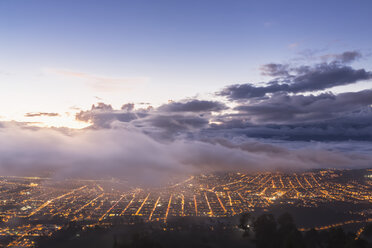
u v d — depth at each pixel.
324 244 47.94
